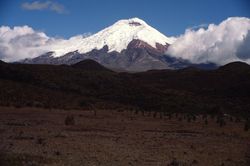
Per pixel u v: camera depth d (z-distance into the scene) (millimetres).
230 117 86438
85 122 57469
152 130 51406
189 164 27203
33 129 44594
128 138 40656
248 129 58281
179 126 59625
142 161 27484
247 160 30453
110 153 30141
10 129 43375
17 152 27938
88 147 32625
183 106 113500
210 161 29234
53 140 35906
